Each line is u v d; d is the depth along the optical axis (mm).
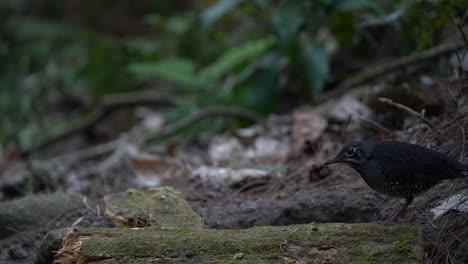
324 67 11906
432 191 7848
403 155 6938
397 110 10055
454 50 10531
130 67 14727
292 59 12047
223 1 12938
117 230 7020
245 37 15602
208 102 14000
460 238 6887
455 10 10195
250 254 6535
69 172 12336
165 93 16312
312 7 11781
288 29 11703
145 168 10867
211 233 6879
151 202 8273
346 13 11750
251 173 9773
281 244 6598
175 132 13219
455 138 8469
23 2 20531
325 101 12305
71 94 17797
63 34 18141
